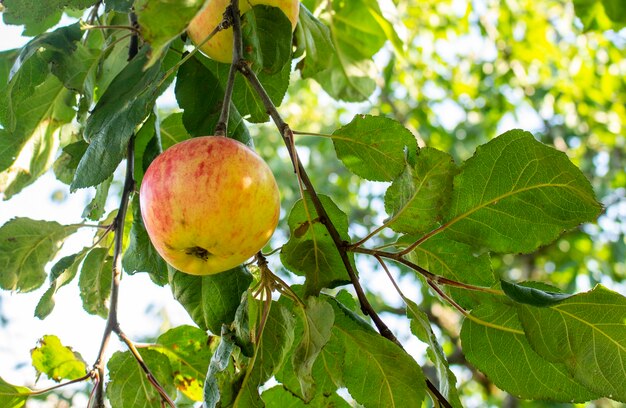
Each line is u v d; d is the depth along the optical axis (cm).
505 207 53
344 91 85
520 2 213
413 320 55
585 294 50
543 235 53
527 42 210
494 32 204
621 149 232
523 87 216
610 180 226
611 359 50
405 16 206
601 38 206
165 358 61
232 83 54
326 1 83
